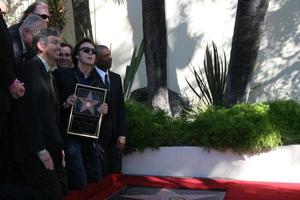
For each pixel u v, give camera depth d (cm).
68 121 517
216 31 954
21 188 424
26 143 416
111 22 995
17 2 952
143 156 623
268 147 589
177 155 614
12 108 416
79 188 517
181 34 966
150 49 741
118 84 576
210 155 605
